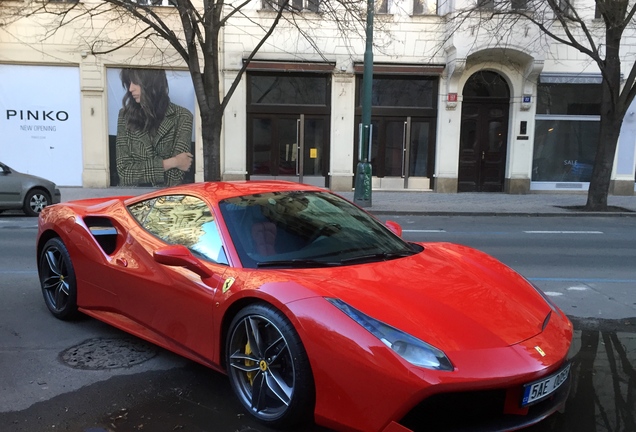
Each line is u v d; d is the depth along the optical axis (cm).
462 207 1511
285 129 1866
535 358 262
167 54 1788
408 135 1897
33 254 792
